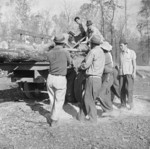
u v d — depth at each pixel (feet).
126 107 21.48
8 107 21.40
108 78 19.02
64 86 16.60
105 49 18.93
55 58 16.28
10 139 14.21
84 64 16.39
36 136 14.65
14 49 22.08
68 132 15.11
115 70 22.11
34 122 17.19
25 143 13.65
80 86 20.51
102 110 20.36
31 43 24.63
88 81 16.60
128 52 20.75
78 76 20.93
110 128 15.96
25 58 21.34
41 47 22.26
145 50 152.35
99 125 16.56
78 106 21.49
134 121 17.49
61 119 17.92
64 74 16.57
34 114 19.12
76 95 21.11
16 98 26.76
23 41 24.38
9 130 15.62
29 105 22.16
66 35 25.09
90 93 16.70
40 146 13.24
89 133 14.93
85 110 17.44
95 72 16.47
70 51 22.18
